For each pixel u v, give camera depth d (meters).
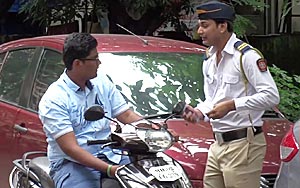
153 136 4.09
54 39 6.37
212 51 4.82
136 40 6.64
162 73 6.10
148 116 5.61
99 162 4.20
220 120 4.72
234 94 4.66
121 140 4.12
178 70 6.19
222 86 4.70
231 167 4.71
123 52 6.21
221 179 4.86
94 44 4.38
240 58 4.58
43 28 11.16
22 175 4.96
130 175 4.11
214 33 4.65
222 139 4.75
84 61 4.36
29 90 6.29
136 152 4.18
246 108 4.53
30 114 6.07
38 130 5.85
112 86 4.73
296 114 7.98
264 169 5.18
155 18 10.20
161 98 5.84
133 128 4.26
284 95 8.11
